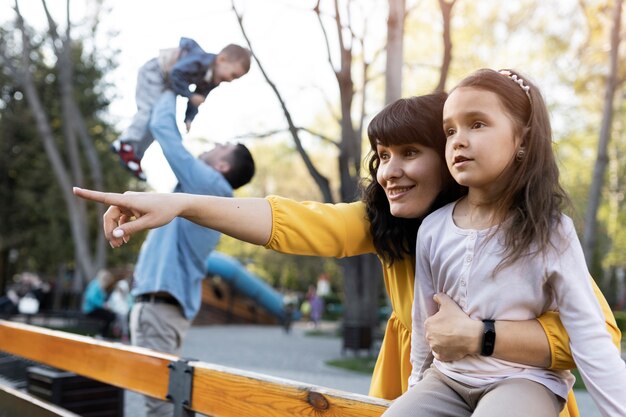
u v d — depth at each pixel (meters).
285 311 20.19
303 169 34.09
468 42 11.69
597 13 11.28
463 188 1.62
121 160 3.19
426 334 1.37
